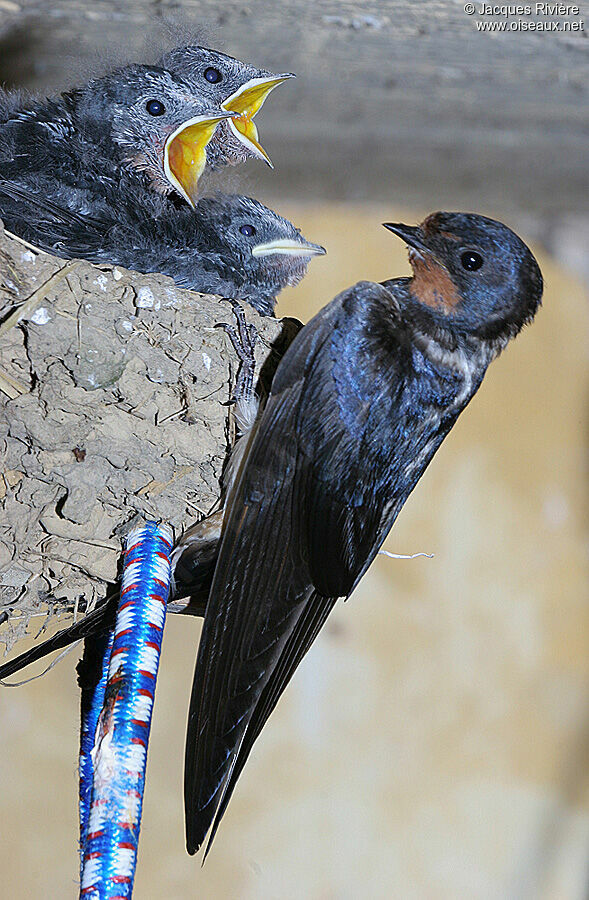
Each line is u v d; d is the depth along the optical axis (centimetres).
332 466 146
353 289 147
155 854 173
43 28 152
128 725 144
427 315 148
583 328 182
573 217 178
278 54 155
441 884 179
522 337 182
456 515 181
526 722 181
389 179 166
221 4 151
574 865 179
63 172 150
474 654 181
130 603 145
